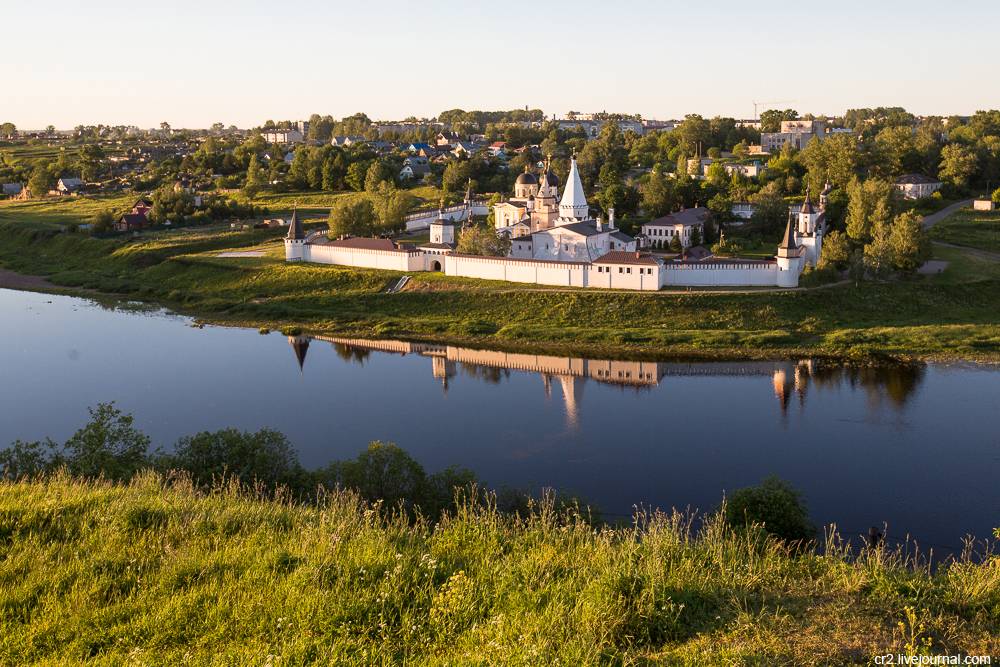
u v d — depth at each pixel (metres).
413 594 27.53
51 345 129.00
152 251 194.62
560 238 160.00
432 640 24.98
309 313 147.12
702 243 179.00
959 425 86.12
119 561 29.73
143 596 27.22
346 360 120.44
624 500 69.69
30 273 193.88
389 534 32.84
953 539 61.44
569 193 173.12
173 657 23.86
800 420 89.44
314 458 81.50
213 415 95.88
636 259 142.25
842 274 146.12
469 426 90.25
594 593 27.09
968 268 151.38
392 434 88.19
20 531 32.06
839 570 30.98
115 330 139.62
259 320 146.75
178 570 28.86
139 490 37.78
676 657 24.12
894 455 78.56
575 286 147.00
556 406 96.88
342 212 195.38
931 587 28.72
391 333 135.38
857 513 66.31
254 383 109.06
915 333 120.19
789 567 31.97
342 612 25.73
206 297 162.88
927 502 68.00
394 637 25.05
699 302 134.88
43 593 27.58
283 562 29.67
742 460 78.38
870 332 122.12
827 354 115.25
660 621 25.97
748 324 129.12
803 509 58.09
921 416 89.31
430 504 54.72
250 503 37.31
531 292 144.12
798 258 141.25
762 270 142.25
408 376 111.31
